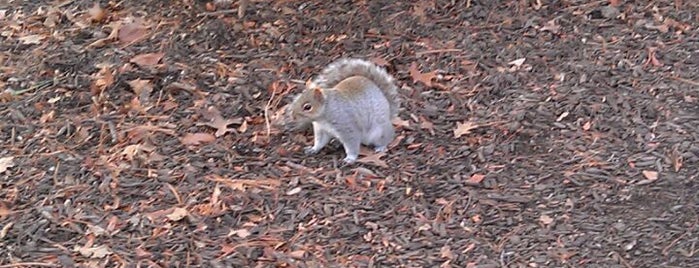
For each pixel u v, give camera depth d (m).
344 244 5.28
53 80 5.91
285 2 6.30
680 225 5.32
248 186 5.46
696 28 6.14
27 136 5.67
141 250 5.27
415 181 5.48
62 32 6.18
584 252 5.25
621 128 5.67
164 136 5.65
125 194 5.44
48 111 5.77
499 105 5.78
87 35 6.16
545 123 5.70
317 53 6.04
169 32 6.14
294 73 5.93
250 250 5.26
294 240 5.29
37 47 6.10
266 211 5.38
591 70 5.93
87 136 5.66
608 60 5.98
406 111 5.75
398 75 5.93
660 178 5.48
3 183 5.48
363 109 5.53
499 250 5.26
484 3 6.27
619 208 5.38
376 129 5.56
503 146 5.60
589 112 5.73
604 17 6.20
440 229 5.32
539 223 5.34
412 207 5.38
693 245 5.27
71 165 5.54
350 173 5.50
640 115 5.72
